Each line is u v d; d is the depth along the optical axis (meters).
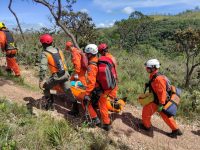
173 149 2.99
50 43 2.96
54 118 3.02
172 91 3.12
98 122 3.05
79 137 2.81
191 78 5.41
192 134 3.33
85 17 6.82
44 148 2.55
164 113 3.12
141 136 3.10
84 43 6.59
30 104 3.23
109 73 2.92
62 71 2.99
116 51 8.70
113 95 3.25
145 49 11.27
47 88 3.08
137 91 4.24
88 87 2.92
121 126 3.21
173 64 6.95
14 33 6.54
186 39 5.09
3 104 2.94
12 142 2.44
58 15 5.23
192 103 3.89
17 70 3.96
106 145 2.79
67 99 3.49
